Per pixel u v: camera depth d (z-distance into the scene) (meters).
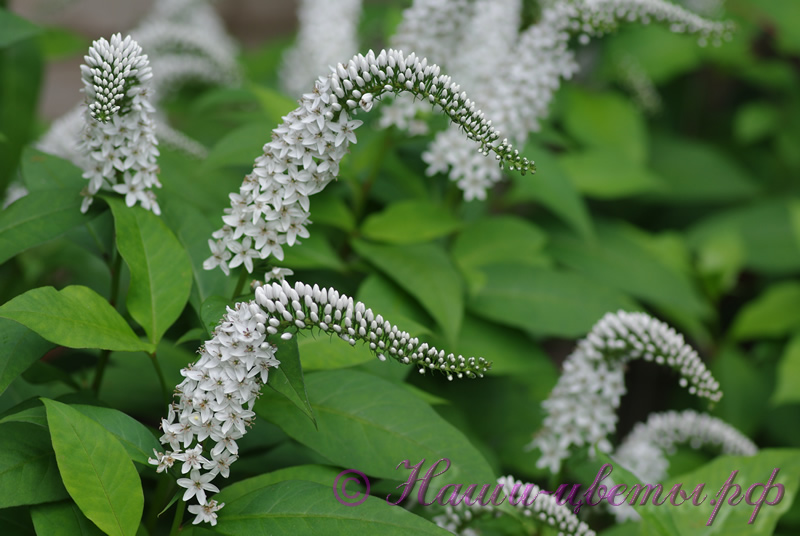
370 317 1.08
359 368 1.21
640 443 1.31
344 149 1.12
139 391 1.24
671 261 1.67
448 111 1.10
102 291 1.33
